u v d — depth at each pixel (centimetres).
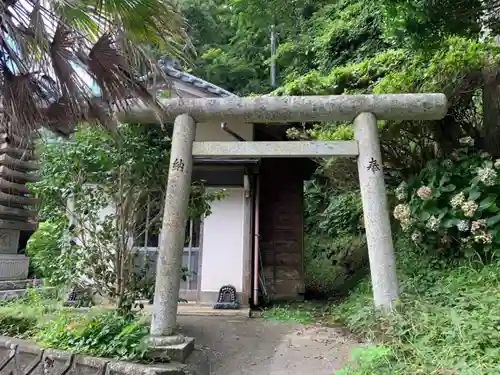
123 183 453
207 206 520
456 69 480
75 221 500
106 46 308
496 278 378
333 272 971
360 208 888
